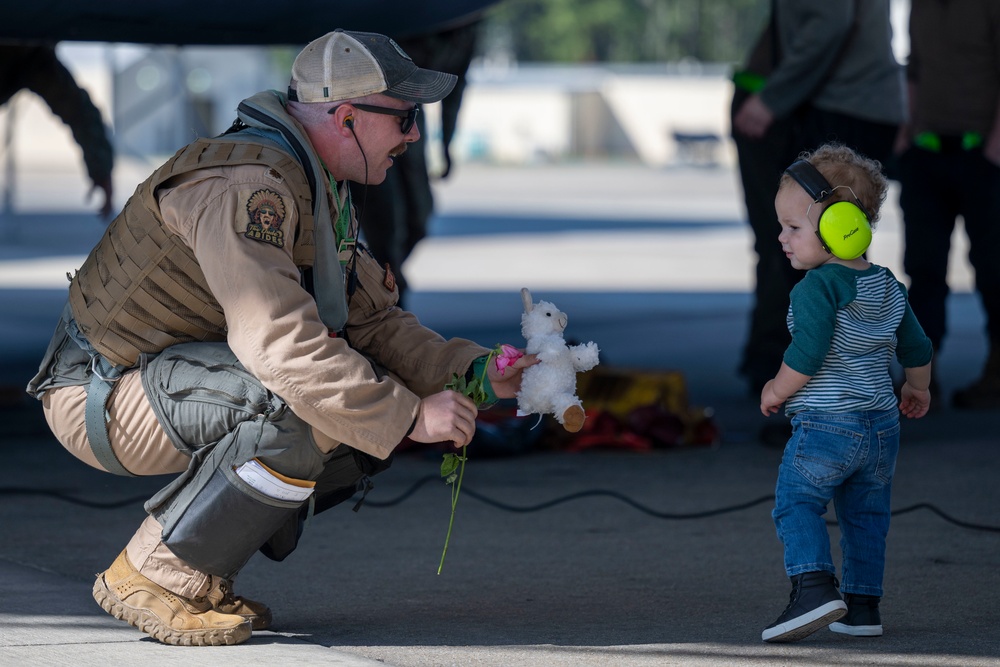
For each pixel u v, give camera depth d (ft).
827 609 23.57
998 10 52.16
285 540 24.50
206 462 22.72
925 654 23.57
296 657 22.80
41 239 139.44
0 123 330.75
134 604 23.48
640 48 566.36
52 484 39.99
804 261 24.94
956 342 75.61
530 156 422.00
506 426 45.55
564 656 23.29
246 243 22.12
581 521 35.47
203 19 44.62
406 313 26.58
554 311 24.08
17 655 22.70
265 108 23.44
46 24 42.88
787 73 46.62
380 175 24.29
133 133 299.38
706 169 378.12
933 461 44.19
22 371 61.11
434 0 49.47
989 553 31.89
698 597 27.96
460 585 28.91
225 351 22.90
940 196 54.29
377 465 24.88
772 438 47.47
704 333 76.95
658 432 46.70
